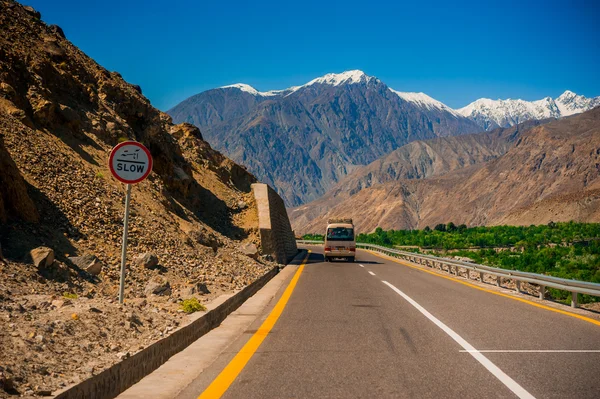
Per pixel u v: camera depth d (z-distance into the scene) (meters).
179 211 23.95
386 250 46.91
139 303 9.50
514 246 121.44
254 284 16.27
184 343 8.23
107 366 5.66
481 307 12.66
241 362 7.16
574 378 6.28
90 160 19.02
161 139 29.83
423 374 6.48
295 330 9.57
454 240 126.75
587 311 12.12
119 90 27.75
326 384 6.07
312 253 50.81
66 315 7.23
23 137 15.91
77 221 13.62
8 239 10.28
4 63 18.73
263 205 36.62
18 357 5.42
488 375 6.43
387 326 9.94
